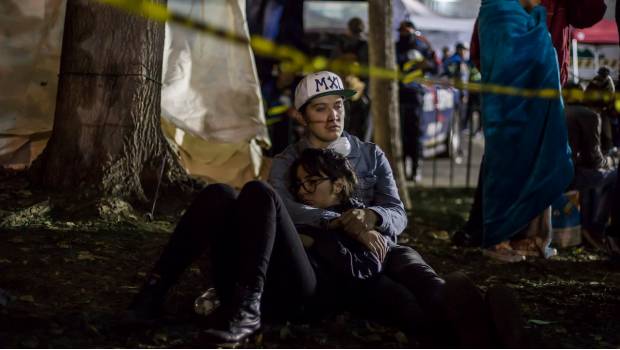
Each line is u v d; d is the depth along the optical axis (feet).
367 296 12.55
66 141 20.01
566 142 18.98
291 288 12.20
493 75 18.93
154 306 12.04
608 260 20.18
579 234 21.99
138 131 20.25
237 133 24.16
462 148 52.39
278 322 12.59
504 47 18.84
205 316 13.08
